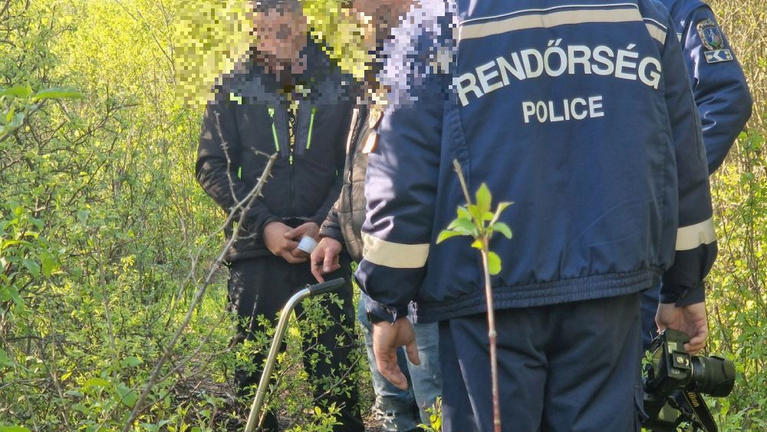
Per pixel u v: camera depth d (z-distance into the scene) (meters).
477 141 2.65
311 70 4.40
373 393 5.54
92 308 4.02
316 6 3.99
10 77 4.06
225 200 4.58
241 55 4.40
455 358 2.76
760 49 6.90
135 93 5.91
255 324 4.71
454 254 2.67
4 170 4.05
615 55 2.68
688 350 3.11
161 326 4.12
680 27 4.25
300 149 4.59
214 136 4.62
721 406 3.98
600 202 2.65
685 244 2.88
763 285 4.77
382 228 2.71
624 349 2.72
